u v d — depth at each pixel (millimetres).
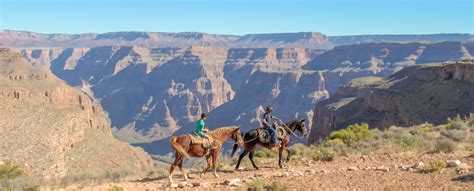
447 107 83625
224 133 20703
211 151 20047
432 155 24062
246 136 22156
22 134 108688
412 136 29891
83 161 113062
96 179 22406
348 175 19266
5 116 121875
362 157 24453
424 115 86438
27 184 20141
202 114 19625
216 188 17750
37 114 129250
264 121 22391
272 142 22047
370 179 18188
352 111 124875
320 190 16438
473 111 77062
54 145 107312
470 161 21172
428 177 17984
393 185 16734
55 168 95812
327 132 129000
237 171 22078
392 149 26578
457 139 29844
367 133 36406
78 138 125000
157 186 18781
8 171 37719
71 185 20422
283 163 24391
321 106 148000
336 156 25594
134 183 19875
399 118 96250
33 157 96375
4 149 96312
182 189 17844
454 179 17344
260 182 17125
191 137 19250
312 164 23531
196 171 23203
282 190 16500
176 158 19078
